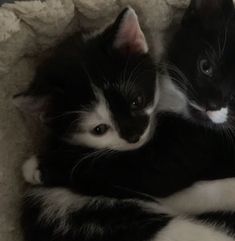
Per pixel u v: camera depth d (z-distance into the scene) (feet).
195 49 0.78
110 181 0.78
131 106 0.73
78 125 0.75
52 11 0.76
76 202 0.77
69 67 0.73
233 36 0.77
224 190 0.78
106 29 0.76
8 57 0.75
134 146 0.75
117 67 0.73
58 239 0.75
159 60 0.81
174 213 0.77
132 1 0.81
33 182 0.79
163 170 0.77
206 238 0.74
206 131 0.78
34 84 0.72
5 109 0.78
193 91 0.77
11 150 0.80
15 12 0.74
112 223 0.75
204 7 0.79
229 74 0.75
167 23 0.84
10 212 0.78
